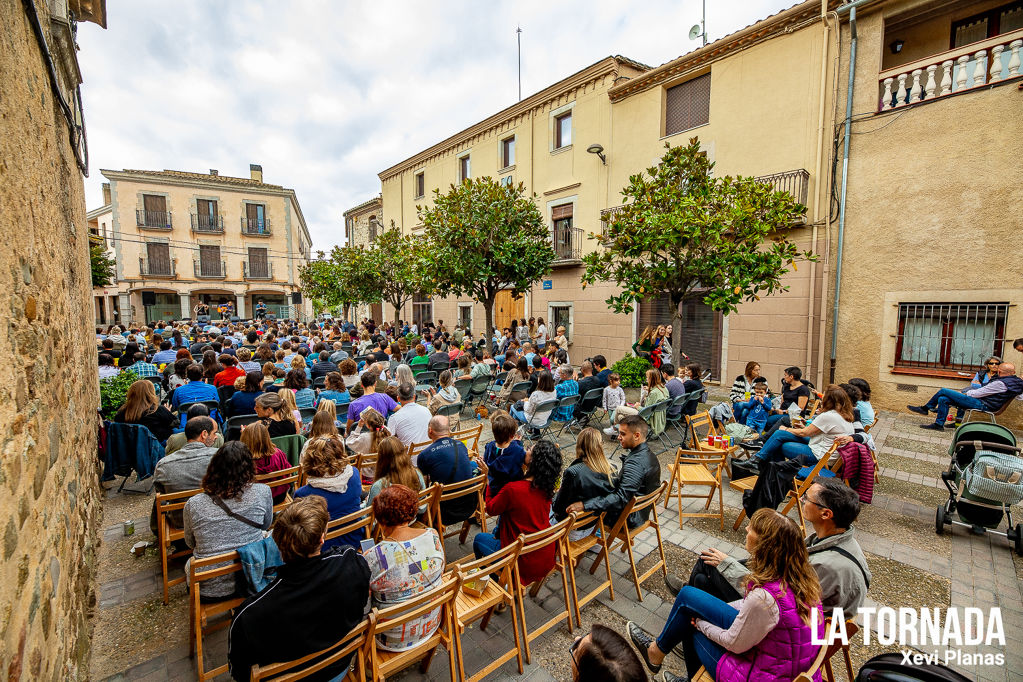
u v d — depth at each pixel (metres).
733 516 4.57
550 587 3.41
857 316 8.65
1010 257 7.12
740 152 10.23
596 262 8.02
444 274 10.82
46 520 1.92
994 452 3.89
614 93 12.57
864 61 8.43
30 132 2.15
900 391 8.23
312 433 3.96
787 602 1.93
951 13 8.16
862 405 5.32
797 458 4.23
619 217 7.61
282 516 1.92
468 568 2.36
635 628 2.75
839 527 2.34
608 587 3.36
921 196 7.88
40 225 2.27
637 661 1.45
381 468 3.16
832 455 4.10
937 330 7.89
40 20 2.49
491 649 2.80
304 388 6.08
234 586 2.67
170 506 3.16
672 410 6.60
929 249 7.84
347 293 18.23
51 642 1.86
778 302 9.70
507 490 2.95
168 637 2.86
